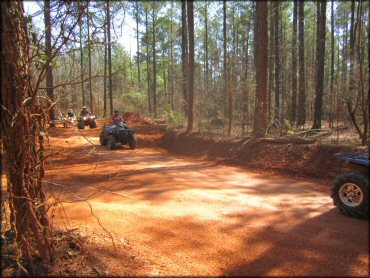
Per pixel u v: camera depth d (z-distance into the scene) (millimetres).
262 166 9422
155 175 8203
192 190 6625
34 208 3309
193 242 4062
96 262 3510
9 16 2973
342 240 3869
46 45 3238
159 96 42344
